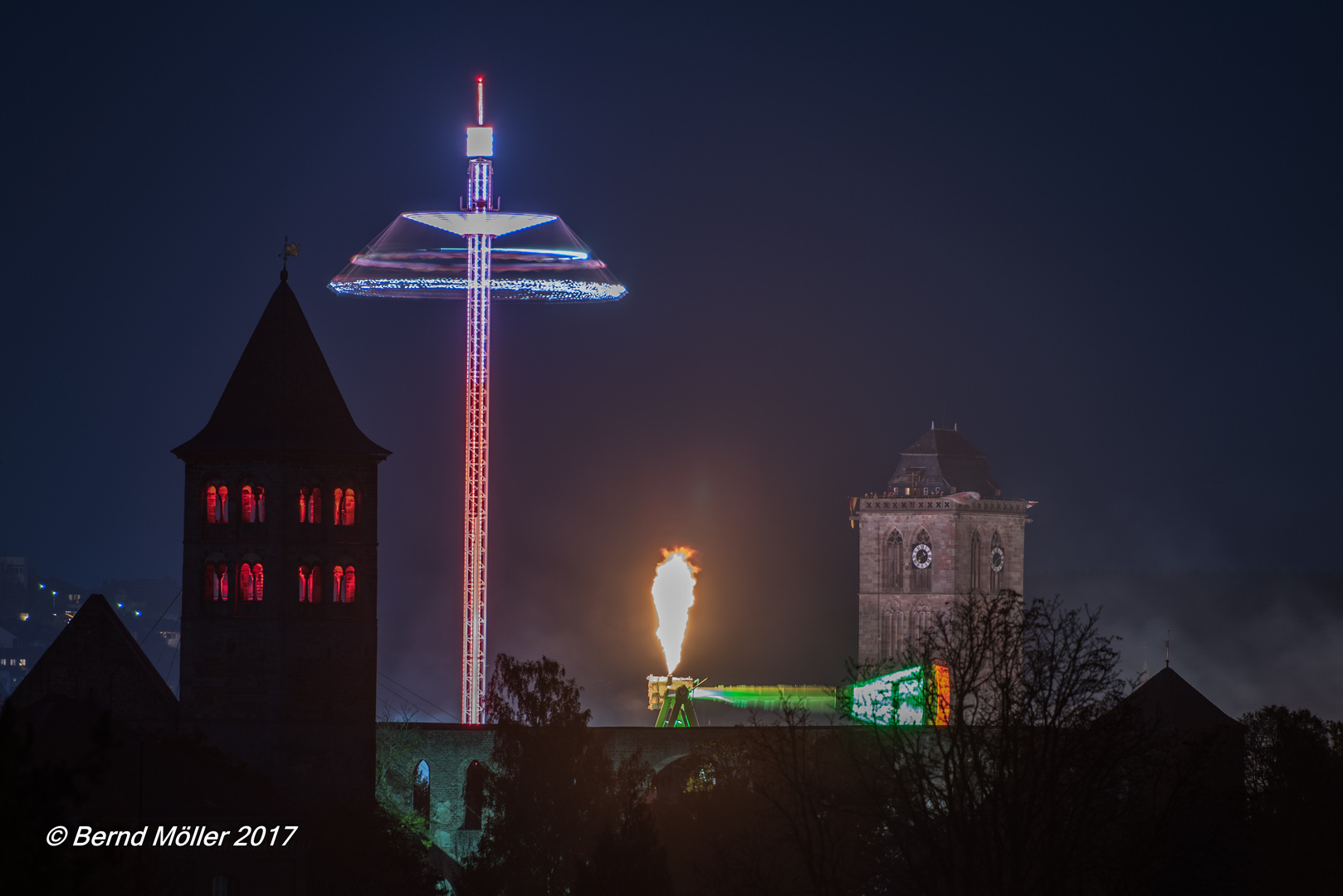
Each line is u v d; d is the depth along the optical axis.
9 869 82.81
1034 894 189.88
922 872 194.75
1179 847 193.62
